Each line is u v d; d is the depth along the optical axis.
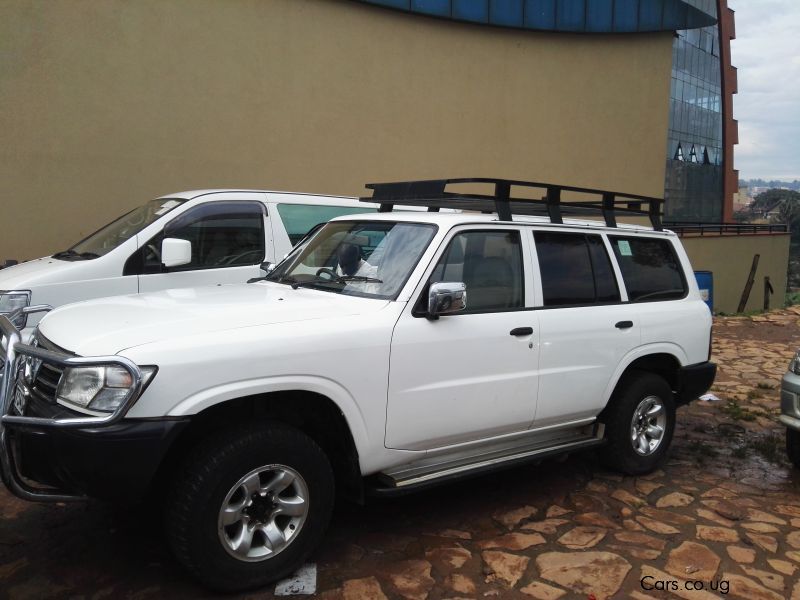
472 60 13.98
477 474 3.86
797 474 5.12
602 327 4.52
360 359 3.34
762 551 3.82
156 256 5.84
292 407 3.38
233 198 6.44
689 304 5.33
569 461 5.25
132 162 9.96
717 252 18.98
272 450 3.08
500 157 14.67
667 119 17.44
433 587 3.28
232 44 10.75
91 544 3.58
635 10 15.98
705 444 5.82
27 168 9.13
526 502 4.40
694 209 23.14
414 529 3.93
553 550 3.72
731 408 6.91
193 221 6.13
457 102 13.84
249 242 6.41
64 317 3.41
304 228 6.80
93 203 9.69
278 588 3.19
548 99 15.27
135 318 3.22
